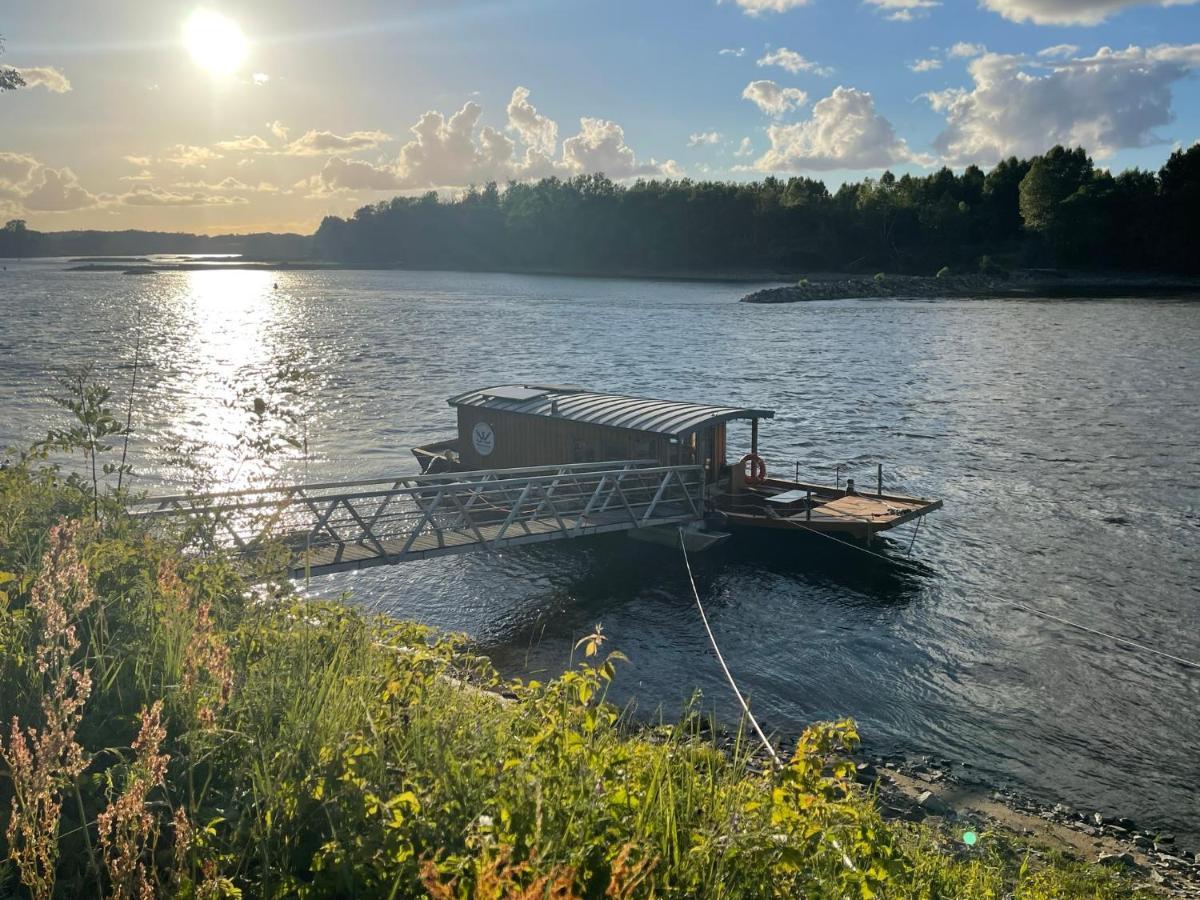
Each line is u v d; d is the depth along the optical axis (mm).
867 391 48562
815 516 24094
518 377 53469
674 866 4617
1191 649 18031
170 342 71375
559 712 6008
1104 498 28438
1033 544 24281
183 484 27766
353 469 31891
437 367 57500
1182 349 62938
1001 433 37938
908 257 166125
